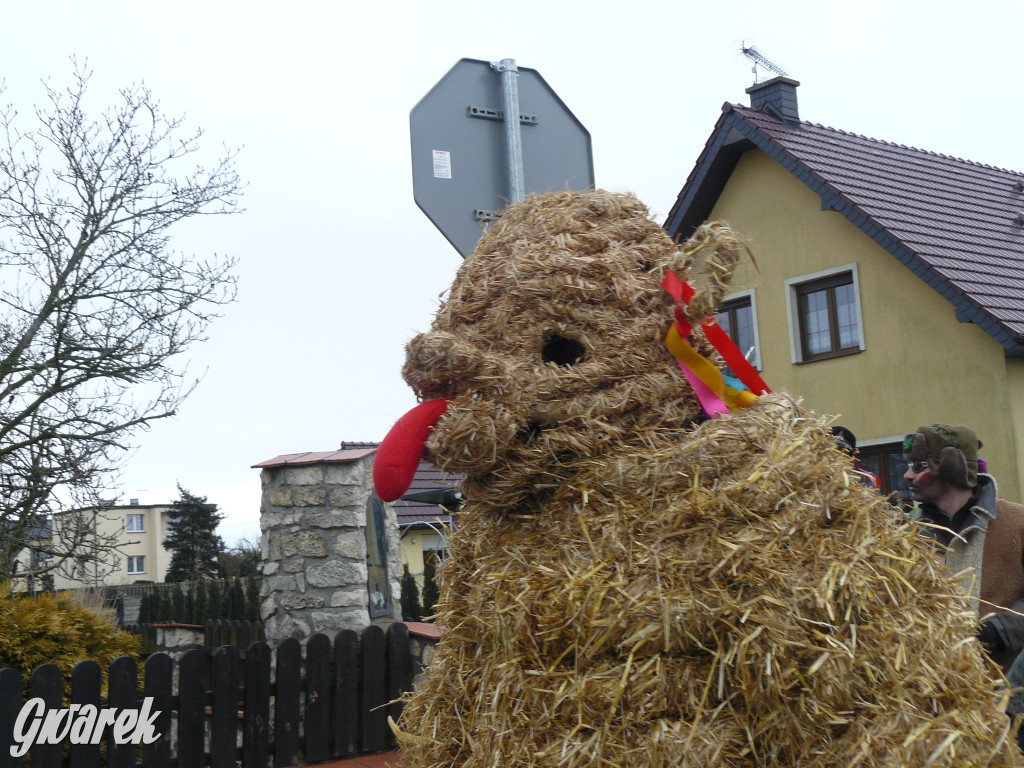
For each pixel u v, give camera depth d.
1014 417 11.60
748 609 1.82
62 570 10.10
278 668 5.71
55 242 10.10
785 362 14.17
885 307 12.97
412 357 2.04
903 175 15.15
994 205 15.52
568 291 2.16
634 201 2.44
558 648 1.96
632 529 1.96
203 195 10.68
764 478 1.92
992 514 3.03
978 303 11.46
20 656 5.25
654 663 1.86
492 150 3.80
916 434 3.17
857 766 1.74
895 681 1.82
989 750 1.84
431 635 6.09
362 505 7.20
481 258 2.36
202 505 35.50
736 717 1.81
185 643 9.32
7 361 9.70
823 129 15.77
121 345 9.99
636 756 1.80
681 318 2.13
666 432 2.11
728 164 15.15
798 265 14.12
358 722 6.01
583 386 2.08
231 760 5.43
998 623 2.78
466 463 2.04
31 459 9.59
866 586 1.88
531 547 2.09
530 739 1.92
